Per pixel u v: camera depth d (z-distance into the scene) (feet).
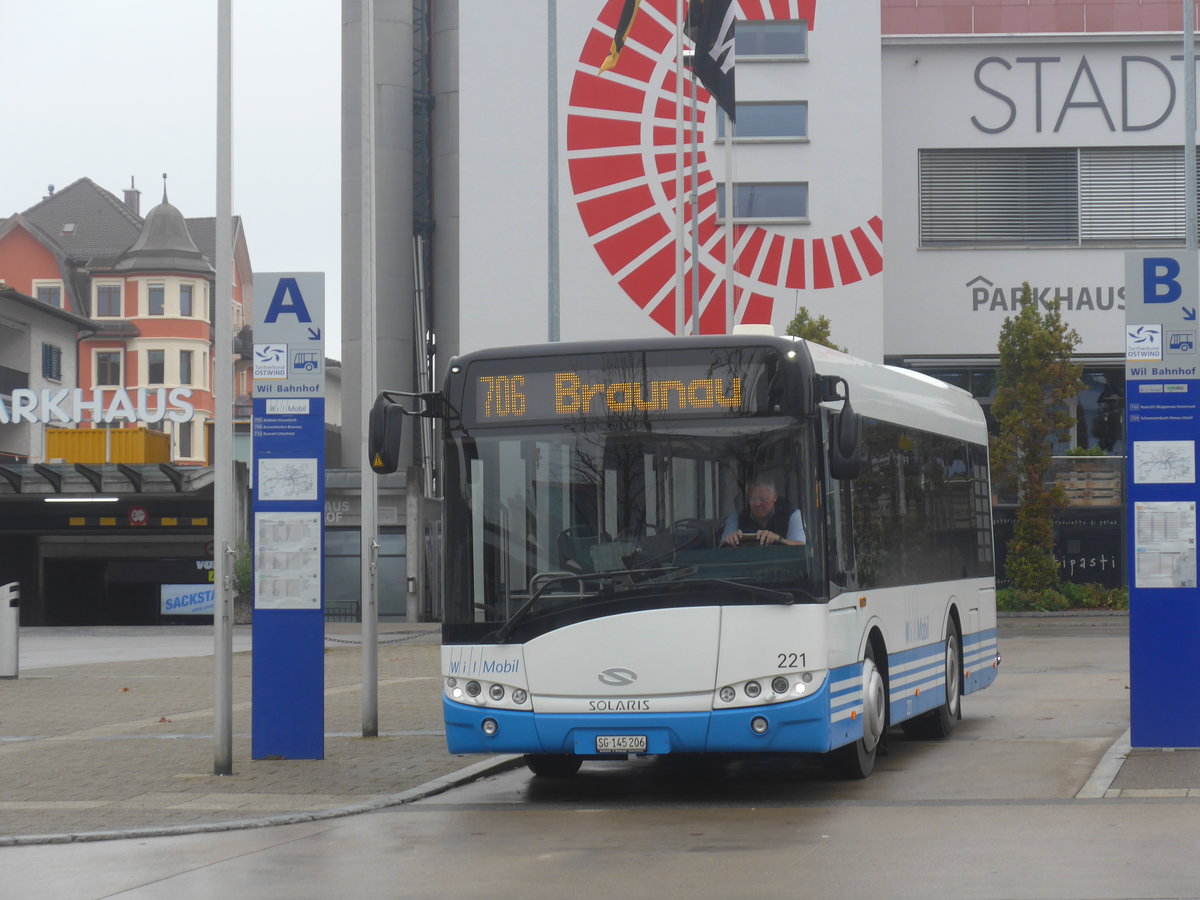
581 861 32.14
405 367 199.52
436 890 29.35
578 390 40.96
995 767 46.24
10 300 229.45
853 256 167.43
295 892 29.53
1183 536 47.83
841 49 168.66
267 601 49.49
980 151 171.94
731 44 102.27
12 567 189.67
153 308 299.79
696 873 30.40
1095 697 69.46
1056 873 29.37
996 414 151.12
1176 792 39.75
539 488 40.81
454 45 204.44
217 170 46.68
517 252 171.63
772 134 169.07
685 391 40.55
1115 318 168.96
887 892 27.99
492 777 47.65
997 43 171.12
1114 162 170.30
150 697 76.69
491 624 40.57
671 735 39.40
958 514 58.34
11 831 37.65
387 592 176.86
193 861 33.50
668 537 40.04
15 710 70.44
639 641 39.65
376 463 40.60
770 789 43.16
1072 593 148.87
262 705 49.75
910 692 49.70
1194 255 47.80
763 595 39.45
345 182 201.87
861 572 44.06
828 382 40.83
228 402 47.29
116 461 183.32
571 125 171.12
